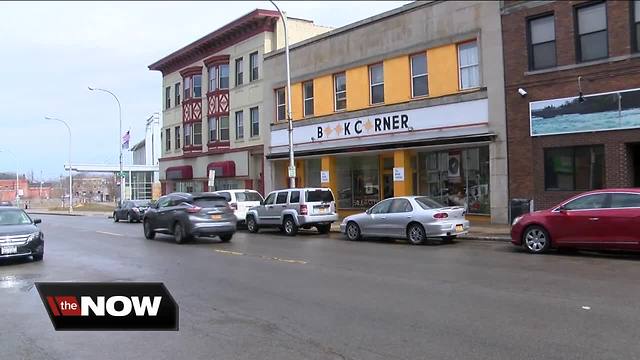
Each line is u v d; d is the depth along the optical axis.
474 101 21.33
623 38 17.41
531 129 19.58
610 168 17.64
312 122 28.72
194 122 40.88
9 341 6.70
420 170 24.33
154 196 65.19
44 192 120.44
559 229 13.29
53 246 18.28
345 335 6.59
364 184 27.11
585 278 10.00
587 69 18.19
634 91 17.12
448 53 22.41
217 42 37.97
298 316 7.59
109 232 24.89
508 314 7.41
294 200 21.23
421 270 11.38
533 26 19.78
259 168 34.50
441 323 7.03
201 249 16.59
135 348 6.30
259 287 9.84
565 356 5.61
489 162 21.22
